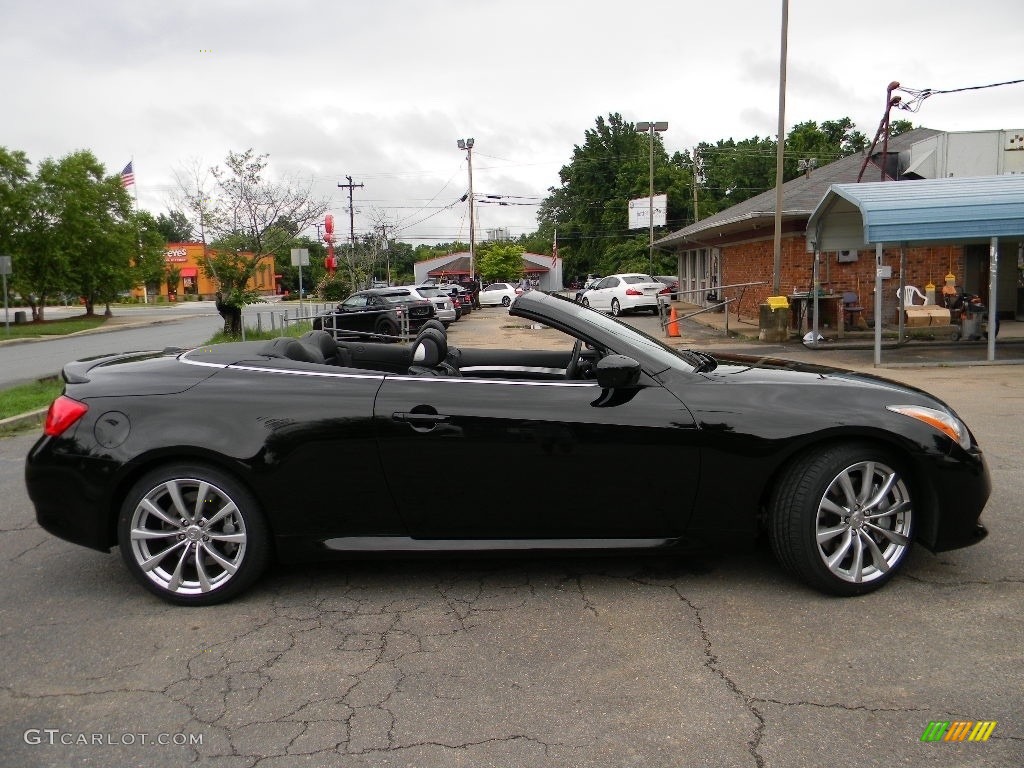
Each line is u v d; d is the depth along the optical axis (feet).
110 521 11.85
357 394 11.74
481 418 11.48
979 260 60.54
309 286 268.82
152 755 8.23
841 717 8.61
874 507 11.53
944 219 37.60
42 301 116.47
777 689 9.21
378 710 8.98
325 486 11.64
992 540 13.79
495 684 9.49
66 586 12.84
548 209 319.88
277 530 11.76
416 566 13.35
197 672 9.95
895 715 8.62
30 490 11.89
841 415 11.30
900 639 10.31
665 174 191.93
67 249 111.45
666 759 7.97
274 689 9.50
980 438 22.02
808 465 11.36
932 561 12.92
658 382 11.81
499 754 8.11
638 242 187.93
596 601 11.77
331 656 10.29
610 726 8.56
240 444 11.43
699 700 9.03
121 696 9.43
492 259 242.17
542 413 11.50
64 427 11.78
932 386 32.01
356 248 176.14
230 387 11.91
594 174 216.54
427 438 11.49
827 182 68.74
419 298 71.61
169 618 11.55
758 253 69.67
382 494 11.71
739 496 11.53
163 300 260.62
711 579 12.46
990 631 10.45
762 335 53.88
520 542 11.92
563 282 268.41
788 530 11.40
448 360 14.46
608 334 12.30
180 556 11.80
